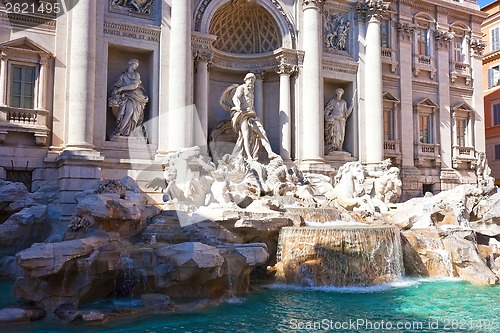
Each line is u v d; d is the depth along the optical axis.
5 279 17.30
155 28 24.03
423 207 22.33
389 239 18.73
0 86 20.89
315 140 27.25
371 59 30.19
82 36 21.61
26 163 21.11
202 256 13.79
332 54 29.72
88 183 20.80
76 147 21.08
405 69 32.97
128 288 14.05
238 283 15.55
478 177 35.41
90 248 13.79
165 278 13.99
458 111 35.31
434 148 33.84
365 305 14.47
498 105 42.16
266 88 28.92
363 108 30.20
